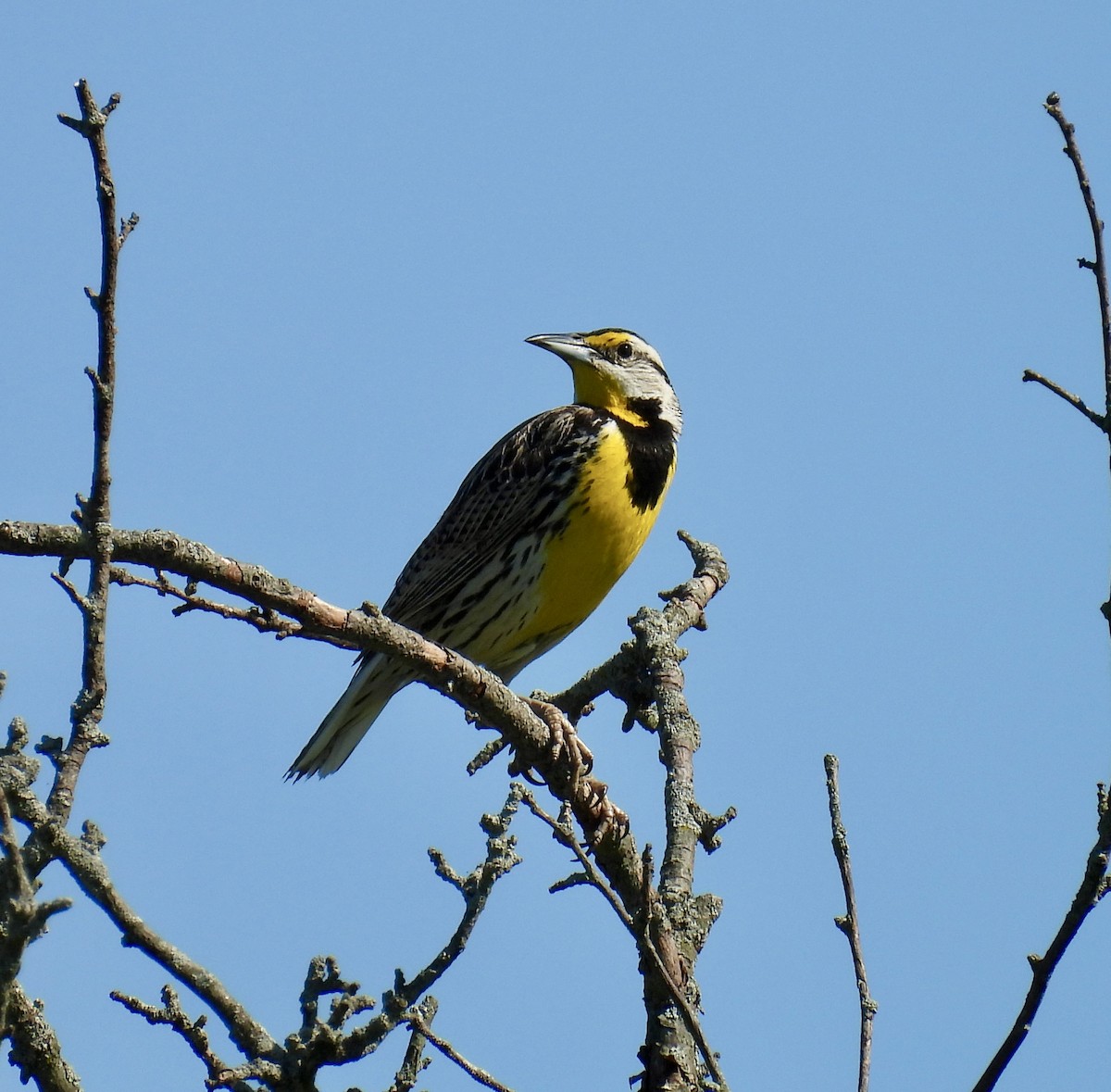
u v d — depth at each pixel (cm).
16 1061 808
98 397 725
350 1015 906
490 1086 894
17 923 686
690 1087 988
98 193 712
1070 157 848
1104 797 770
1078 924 770
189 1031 866
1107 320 827
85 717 759
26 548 748
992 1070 788
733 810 1159
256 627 853
